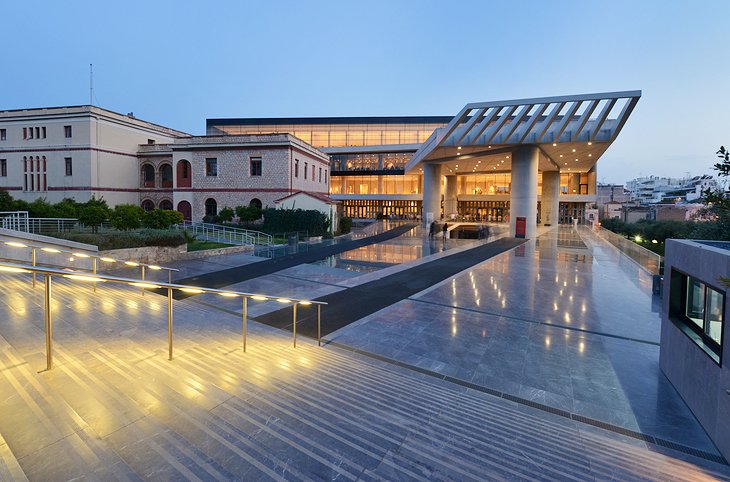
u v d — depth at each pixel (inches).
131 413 135.7
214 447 124.5
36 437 108.9
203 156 1325.0
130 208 759.1
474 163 1724.9
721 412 180.5
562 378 262.7
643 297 502.0
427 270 690.2
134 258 645.9
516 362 289.1
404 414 183.5
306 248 973.8
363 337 339.6
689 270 228.7
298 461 126.5
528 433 179.8
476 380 257.1
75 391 146.1
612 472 148.8
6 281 358.0
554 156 1513.3
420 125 2501.2
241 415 152.9
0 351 173.6
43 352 184.4
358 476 123.6
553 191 1894.7
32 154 1427.2
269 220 1155.9
